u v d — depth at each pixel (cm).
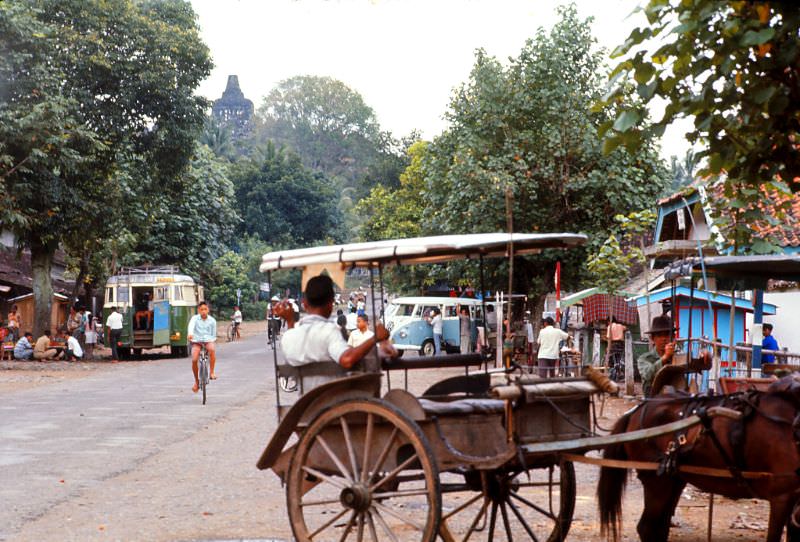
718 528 867
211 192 5984
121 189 3734
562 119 2962
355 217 10962
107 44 3603
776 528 652
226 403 1984
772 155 781
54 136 3083
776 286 2072
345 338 752
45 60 3231
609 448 747
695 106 726
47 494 1007
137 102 3703
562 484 756
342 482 680
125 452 1307
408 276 4753
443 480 1189
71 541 802
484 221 3019
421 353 3859
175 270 3984
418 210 5466
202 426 1600
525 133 3002
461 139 3123
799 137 818
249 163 9888
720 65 704
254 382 2547
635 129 761
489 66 3094
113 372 2942
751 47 720
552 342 2338
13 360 3475
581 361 2573
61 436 1468
